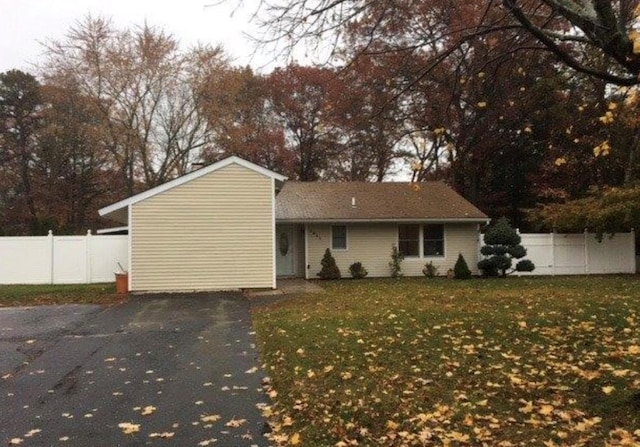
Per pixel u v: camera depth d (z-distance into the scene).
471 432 4.70
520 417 5.00
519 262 21.06
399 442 4.57
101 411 5.65
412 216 21.69
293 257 22.19
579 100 9.88
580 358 6.90
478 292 14.54
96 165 35.81
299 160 38.75
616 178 24.14
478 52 6.48
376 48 6.26
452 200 23.38
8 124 36.88
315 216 21.30
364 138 26.84
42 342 9.29
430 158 23.77
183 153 34.25
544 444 4.37
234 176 17.11
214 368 7.34
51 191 35.19
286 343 8.52
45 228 29.05
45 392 6.38
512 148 26.30
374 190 24.31
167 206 16.78
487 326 9.23
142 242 16.64
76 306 13.72
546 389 5.73
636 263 22.84
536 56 6.87
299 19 5.16
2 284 19.61
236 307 13.08
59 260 20.19
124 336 9.71
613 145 21.27
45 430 5.11
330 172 38.94
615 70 6.81
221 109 33.94
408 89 6.23
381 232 22.20
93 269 20.38
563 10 4.54
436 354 7.46
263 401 5.88
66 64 31.48
